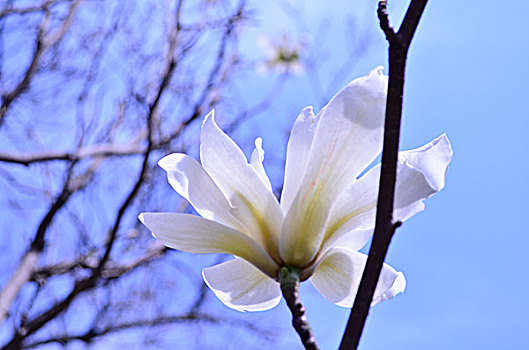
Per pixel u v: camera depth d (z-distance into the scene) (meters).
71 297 3.17
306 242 0.77
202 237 0.77
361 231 0.79
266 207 0.78
